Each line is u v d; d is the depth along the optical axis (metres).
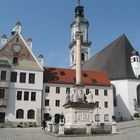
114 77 74.00
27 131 39.12
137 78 72.81
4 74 60.53
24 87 61.62
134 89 71.88
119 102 71.44
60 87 65.69
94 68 88.75
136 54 76.44
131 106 70.50
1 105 58.53
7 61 61.78
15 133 34.31
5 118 58.53
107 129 34.50
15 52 63.06
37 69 63.75
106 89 69.38
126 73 73.25
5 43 62.84
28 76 62.66
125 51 80.19
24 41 64.38
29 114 60.66
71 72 71.44
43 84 64.44
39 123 60.53
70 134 31.33
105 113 67.25
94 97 67.75
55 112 63.53
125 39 84.94
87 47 109.19
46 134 32.94
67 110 36.62
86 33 109.94
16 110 59.78
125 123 56.59
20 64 62.75
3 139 26.92
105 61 83.25
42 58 67.38
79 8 111.94
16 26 65.12
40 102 62.03
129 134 32.28
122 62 77.12
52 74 68.25
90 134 31.45
